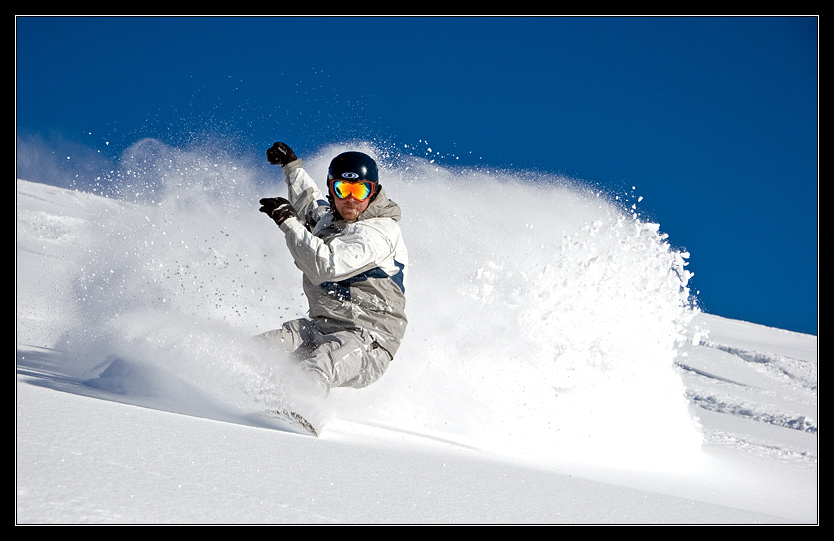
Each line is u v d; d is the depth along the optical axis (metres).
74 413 4.47
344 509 3.48
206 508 3.12
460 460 5.72
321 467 4.27
